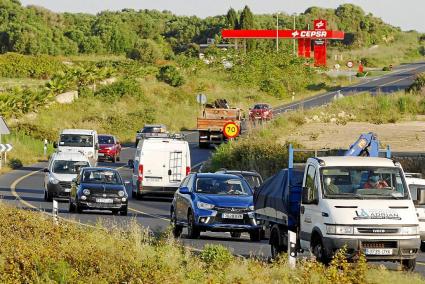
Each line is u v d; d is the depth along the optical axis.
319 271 37.09
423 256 53.91
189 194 63.06
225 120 157.50
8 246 40.78
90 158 124.00
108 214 79.75
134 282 35.22
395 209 42.94
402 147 113.00
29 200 91.38
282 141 121.62
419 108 161.00
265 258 49.62
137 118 199.88
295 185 47.19
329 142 120.44
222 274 36.84
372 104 162.00
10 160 141.25
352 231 42.28
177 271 37.41
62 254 39.16
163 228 65.19
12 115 183.75
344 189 43.88
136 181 98.94
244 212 61.19
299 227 46.22
